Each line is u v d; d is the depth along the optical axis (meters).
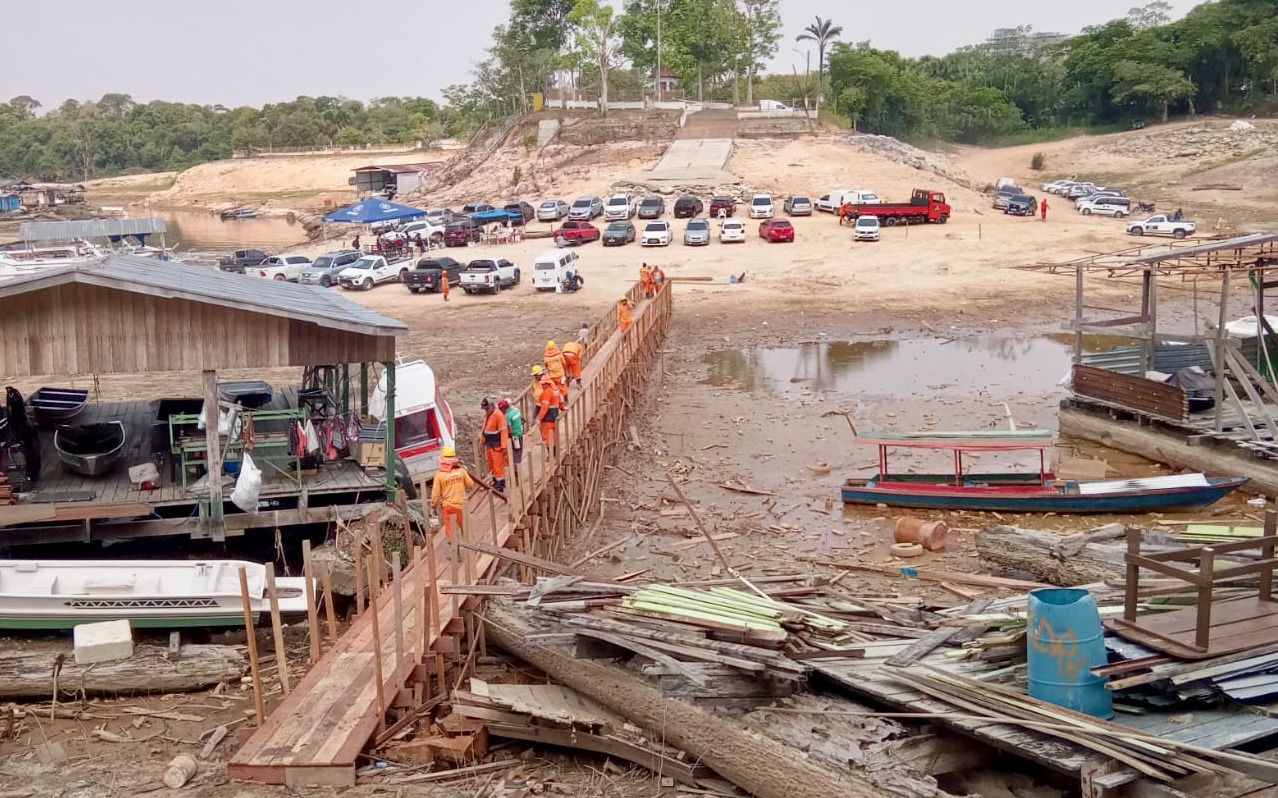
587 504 22.94
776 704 11.27
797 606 13.58
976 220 67.00
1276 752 9.43
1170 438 25.70
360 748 11.65
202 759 12.48
